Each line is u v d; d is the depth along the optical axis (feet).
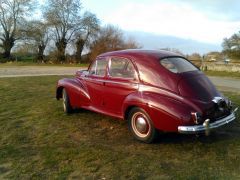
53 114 26.09
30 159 16.83
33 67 125.39
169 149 17.99
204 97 17.92
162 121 17.37
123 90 20.02
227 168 15.51
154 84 18.53
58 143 19.17
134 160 16.49
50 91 39.73
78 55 191.72
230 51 175.01
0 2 184.55
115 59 21.25
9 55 191.93
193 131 16.69
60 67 127.24
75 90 24.36
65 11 186.91
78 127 22.40
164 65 18.97
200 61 94.22
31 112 27.02
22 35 188.24
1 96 35.40
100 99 22.17
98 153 17.44
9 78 60.39
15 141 19.57
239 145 18.56
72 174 15.06
